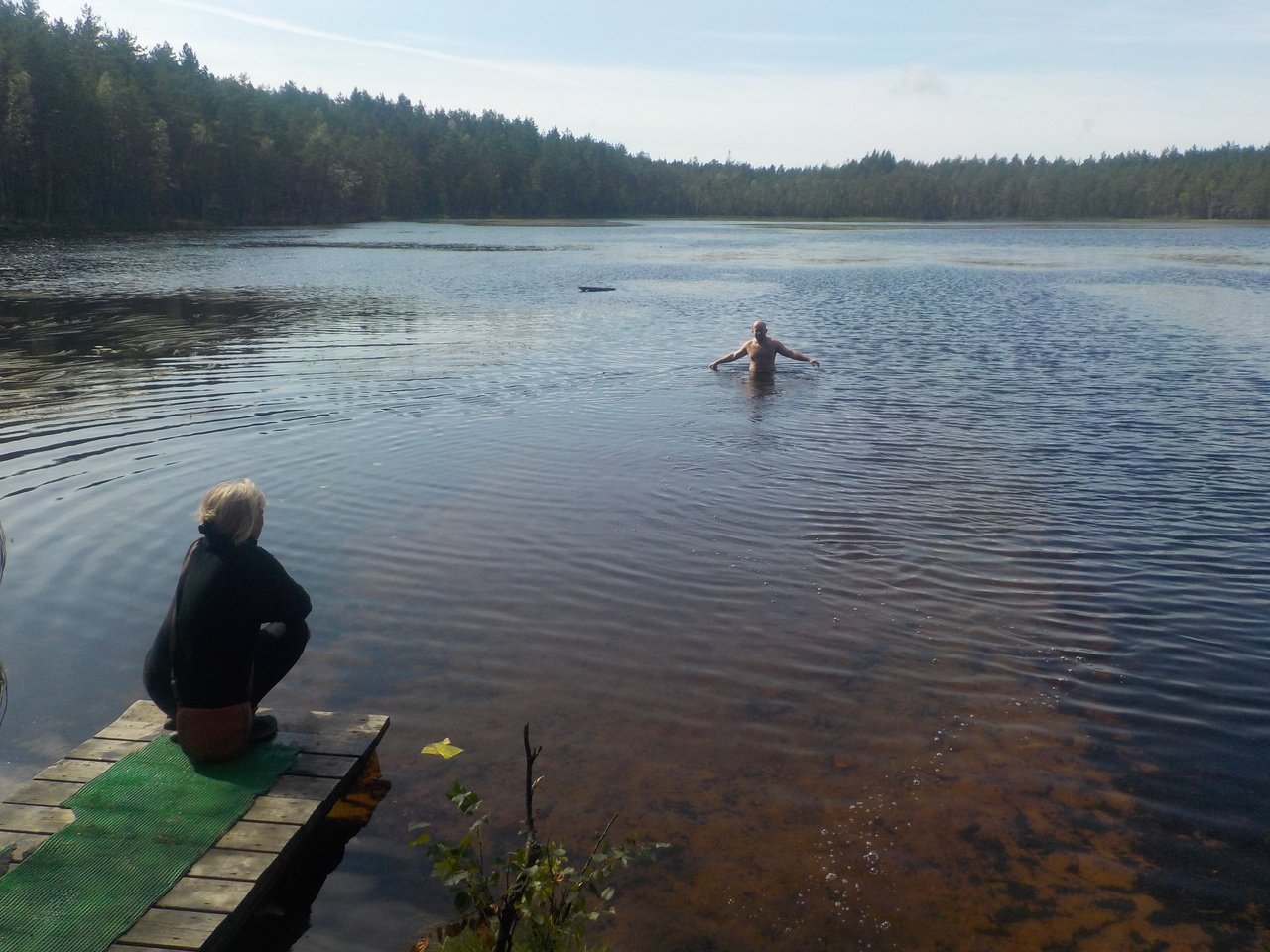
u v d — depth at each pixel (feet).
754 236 317.83
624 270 152.05
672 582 26.63
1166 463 38.68
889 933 14.03
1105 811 16.94
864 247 244.01
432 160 480.23
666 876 15.11
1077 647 23.18
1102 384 55.31
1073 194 590.55
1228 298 106.63
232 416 44.86
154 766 17.19
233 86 380.17
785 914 14.35
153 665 17.62
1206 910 14.53
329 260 162.71
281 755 17.57
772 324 81.97
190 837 15.19
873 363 62.23
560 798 16.98
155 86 313.73
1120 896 14.84
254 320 80.12
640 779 17.60
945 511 32.73
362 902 14.47
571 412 46.80
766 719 19.80
